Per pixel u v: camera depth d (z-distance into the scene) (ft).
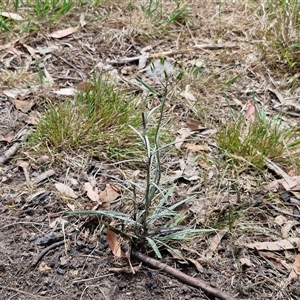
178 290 2.67
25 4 4.92
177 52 4.61
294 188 3.31
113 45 4.63
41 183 3.23
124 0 5.17
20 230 2.93
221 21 5.01
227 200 3.18
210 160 3.47
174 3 5.18
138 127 3.63
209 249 2.89
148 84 4.18
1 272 2.72
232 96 4.17
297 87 4.33
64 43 4.58
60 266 2.76
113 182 3.26
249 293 2.69
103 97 3.79
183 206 3.11
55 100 3.91
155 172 3.04
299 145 3.64
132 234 2.83
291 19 4.76
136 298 2.63
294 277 2.78
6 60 4.31
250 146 3.52
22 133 3.59
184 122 3.84
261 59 4.55
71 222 2.99
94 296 2.63
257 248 2.91
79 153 3.46
